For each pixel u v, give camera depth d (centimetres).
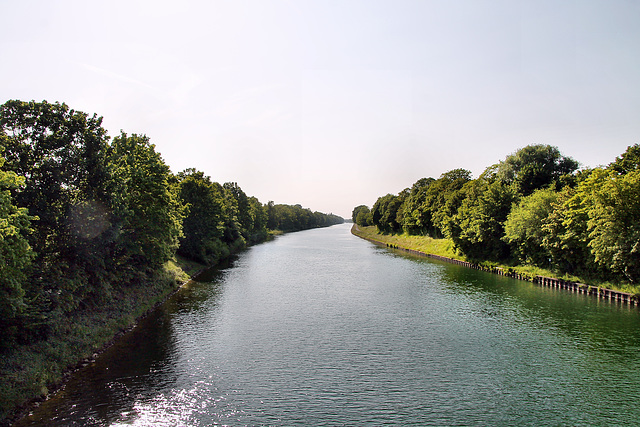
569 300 4028
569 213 4444
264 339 2789
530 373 2248
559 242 4697
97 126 2831
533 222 5294
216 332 2936
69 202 2588
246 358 2436
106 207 2811
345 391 2020
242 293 4372
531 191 6750
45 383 1964
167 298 4088
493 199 6391
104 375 2158
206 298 4097
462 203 7612
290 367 2308
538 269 5297
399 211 13700
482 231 6341
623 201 3750
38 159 2492
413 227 12238
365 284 4972
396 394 1992
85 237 2638
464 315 3450
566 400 1945
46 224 2477
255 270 6291
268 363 2362
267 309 3634
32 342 2175
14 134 2480
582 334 2919
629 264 3778
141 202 3716
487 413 1825
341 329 3036
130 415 1745
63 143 2567
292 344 2694
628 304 3834
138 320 3234
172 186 5175
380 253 9488
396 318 3344
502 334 2920
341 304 3847
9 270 1777
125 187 3120
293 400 1917
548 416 1802
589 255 4422
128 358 2411
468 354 2530
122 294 3491
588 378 2188
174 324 3133
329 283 5047
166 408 1817
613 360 2433
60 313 2428
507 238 5941
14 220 1777
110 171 2888
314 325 3134
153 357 2430
